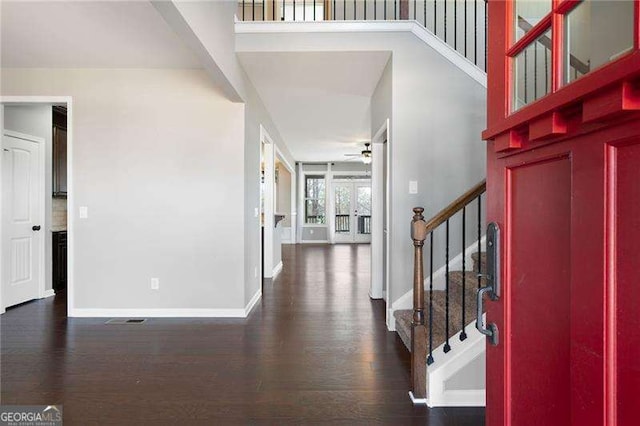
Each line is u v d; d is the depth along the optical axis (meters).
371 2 4.31
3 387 2.23
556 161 0.80
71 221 3.66
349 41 3.36
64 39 2.95
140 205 3.68
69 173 3.66
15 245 4.08
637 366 0.60
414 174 3.33
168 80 3.68
